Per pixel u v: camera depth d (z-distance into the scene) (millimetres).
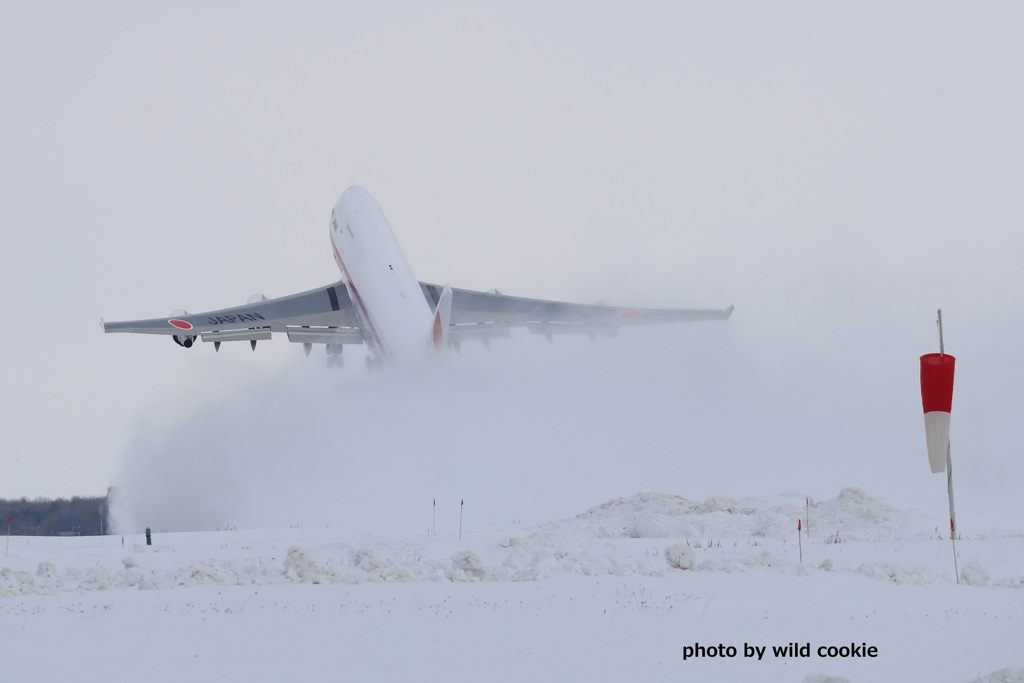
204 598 93938
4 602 91938
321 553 140500
